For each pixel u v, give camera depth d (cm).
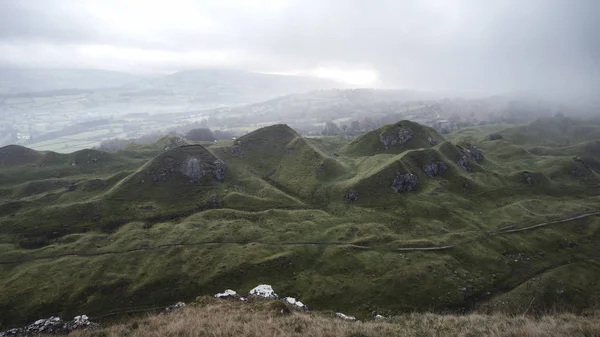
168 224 11519
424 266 9225
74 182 14250
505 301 8006
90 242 10338
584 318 3281
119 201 12462
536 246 10725
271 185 14612
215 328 3531
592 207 13388
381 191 13300
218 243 10231
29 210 11725
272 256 9556
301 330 3488
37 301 8025
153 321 4147
